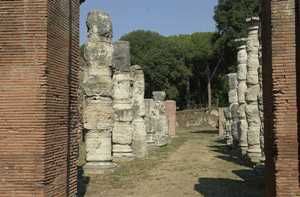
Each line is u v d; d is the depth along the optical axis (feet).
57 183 39.88
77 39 46.91
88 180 69.82
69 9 43.86
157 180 70.44
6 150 37.04
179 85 275.80
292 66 37.37
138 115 103.96
